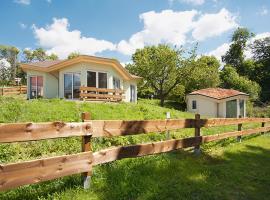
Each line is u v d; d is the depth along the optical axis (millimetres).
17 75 83375
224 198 5344
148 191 5227
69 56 74562
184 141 7867
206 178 6375
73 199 4613
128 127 6133
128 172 5980
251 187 6066
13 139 4090
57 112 12594
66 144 8336
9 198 4453
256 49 85250
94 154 5223
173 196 5172
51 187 4934
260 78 74688
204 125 9102
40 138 4406
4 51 83750
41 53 93438
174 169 6688
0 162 6695
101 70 25969
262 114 40594
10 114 11125
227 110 36719
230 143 11289
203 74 45906
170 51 43781
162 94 45625
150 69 44188
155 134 10594
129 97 34562
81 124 5043
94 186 5172
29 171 4188
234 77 58688
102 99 25109
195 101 38719
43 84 27359
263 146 11438
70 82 25750
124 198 4848
